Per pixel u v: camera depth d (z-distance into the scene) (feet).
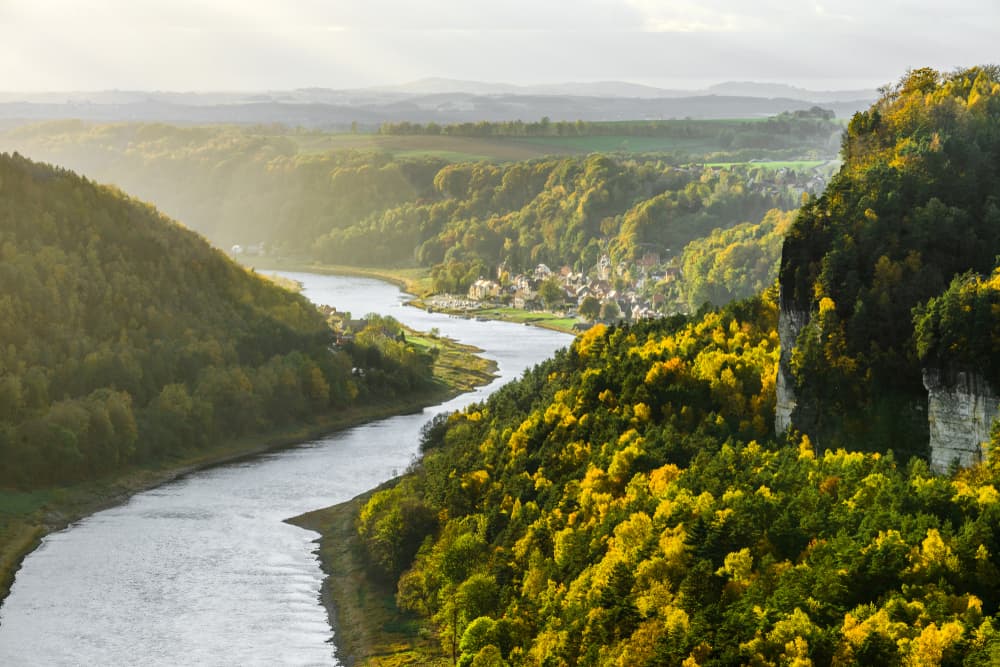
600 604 452.76
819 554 420.77
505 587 540.93
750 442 565.94
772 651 381.19
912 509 443.32
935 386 499.92
